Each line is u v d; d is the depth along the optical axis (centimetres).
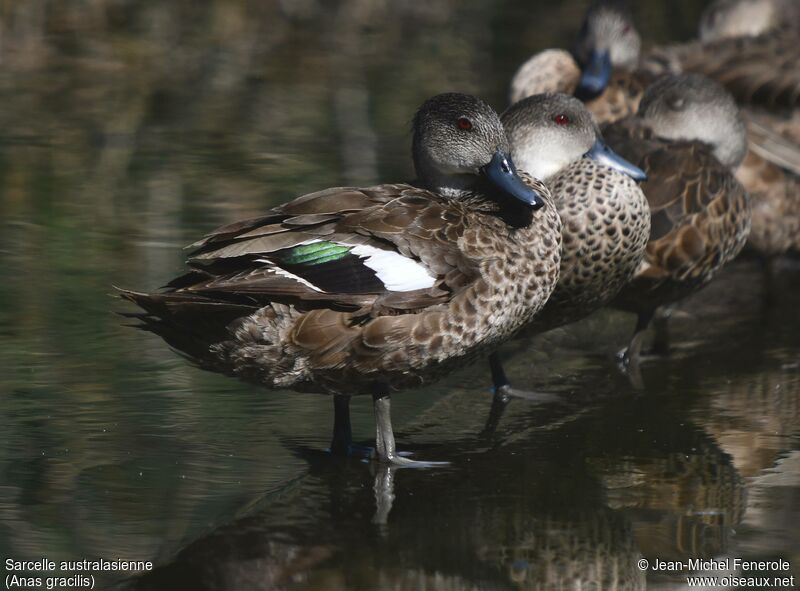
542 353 1230
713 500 893
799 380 1157
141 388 1051
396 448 982
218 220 1420
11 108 1853
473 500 887
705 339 1286
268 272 884
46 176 1557
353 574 775
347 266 899
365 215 919
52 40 2253
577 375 1172
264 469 921
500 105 1942
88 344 1125
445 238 923
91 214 1433
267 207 1463
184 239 1363
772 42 1733
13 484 872
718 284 1485
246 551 795
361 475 921
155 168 1603
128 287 1234
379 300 898
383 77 2119
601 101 1627
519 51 2295
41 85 1988
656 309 1301
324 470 927
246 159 1648
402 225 919
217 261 908
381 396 945
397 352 912
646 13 2559
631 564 801
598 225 1102
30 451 926
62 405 1009
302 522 841
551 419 1055
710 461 965
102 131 1759
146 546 796
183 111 1884
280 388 944
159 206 1466
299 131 1792
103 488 875
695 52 1739
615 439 1010
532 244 959
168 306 860
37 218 1416
